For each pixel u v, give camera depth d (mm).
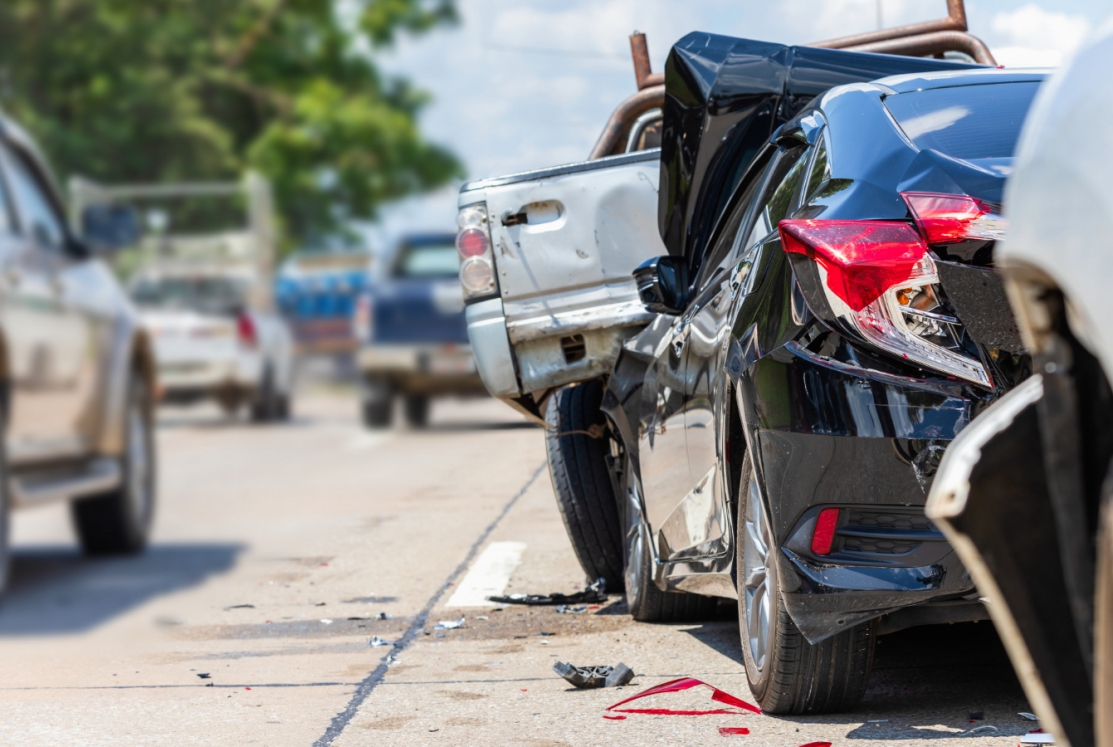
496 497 14859
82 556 10820
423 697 6570
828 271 5199
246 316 22047
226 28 57469
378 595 9430
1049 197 3043
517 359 9727
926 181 5316
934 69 7828
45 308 9094
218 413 24016
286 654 7660
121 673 7266
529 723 6016
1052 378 3104
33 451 8898
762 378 5395
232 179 55562
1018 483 3176
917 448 4973
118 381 10531
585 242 9703
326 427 24438
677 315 7332
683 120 7773
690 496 6746
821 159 5816
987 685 6250
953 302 5043
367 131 59500
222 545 11672
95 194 10258
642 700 6305
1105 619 2928
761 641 5875
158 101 53156
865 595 5102
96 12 52000
